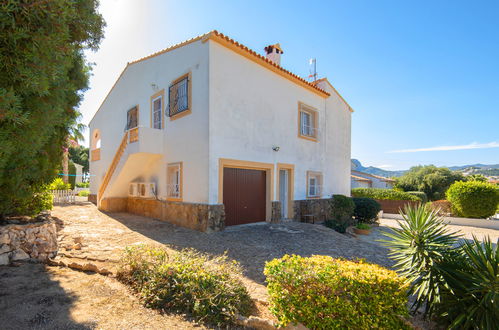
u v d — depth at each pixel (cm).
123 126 1374
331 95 1493
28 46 309
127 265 447
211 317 334
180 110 958
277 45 1345
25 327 295
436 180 3153
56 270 478
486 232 1298
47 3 307
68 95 625
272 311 348
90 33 554
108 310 345
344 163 1612
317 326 320
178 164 963
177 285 372
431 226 387
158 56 1116
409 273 372
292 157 1184
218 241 736
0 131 318
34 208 623
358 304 320
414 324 348
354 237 1066
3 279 423
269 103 1075
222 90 891
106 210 1196
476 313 316
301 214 1212
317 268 353
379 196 1973
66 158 1967
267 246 722
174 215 957
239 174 986
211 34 845
